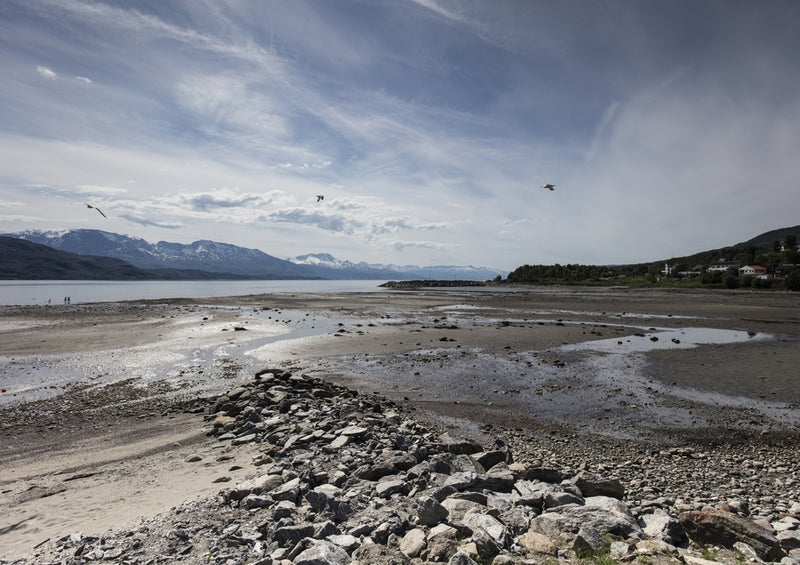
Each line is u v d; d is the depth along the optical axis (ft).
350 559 18.84
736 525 21.58
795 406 56.24
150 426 49.08
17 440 45.03
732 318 157.38
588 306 214.07
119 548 21.16
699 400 59.21
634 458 41.14
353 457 34.94
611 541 21.08
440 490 26.53
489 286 506.48
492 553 19.24
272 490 27.86
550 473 32.12
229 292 409.69
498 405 57.72
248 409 49.90
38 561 20.29
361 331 124.16
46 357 88.33
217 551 20.76
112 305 217.56
